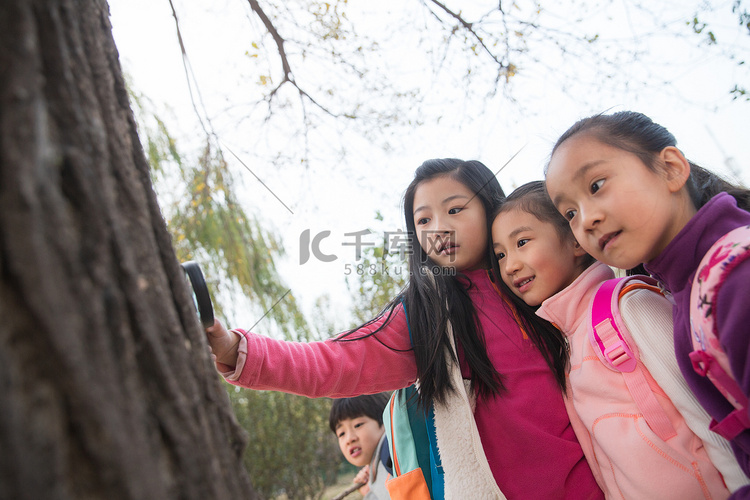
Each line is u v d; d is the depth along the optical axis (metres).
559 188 0.92
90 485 0.39
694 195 0.90
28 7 0.40
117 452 0.40
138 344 0.46
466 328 1.12
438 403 1.09
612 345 0.94
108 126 0.53
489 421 1.07
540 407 1.06
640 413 0.91
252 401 4.14
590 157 0.86
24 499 0.34
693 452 0.86
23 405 0.35
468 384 1.10
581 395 1.00
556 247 1.10
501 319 1.17
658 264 0.85
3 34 0.39
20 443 0.34
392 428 1.18
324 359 1.06
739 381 0.66
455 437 1.05
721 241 0.74
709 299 0.72
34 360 0.37
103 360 0.41
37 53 0.42
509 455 1.04
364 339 1.13
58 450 0.37
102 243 0.44
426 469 1.10
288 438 4.22
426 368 1.10
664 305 0.94
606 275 1.10
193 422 0.50
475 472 1.02
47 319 0.37
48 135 0.42
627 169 0.84
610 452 0.92
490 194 1.20
